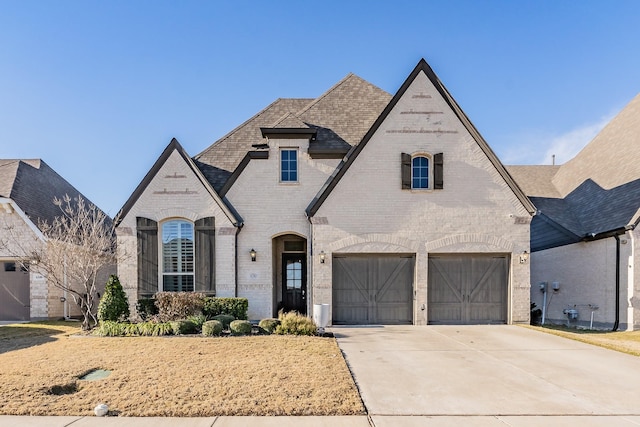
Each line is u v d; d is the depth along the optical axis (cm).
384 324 1461
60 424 587
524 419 612
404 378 797
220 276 1497
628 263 1424
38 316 1659
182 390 706
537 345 1094
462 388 741
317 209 1464
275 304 1652
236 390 705
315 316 1284
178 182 1520
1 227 1673
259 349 994
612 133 1920
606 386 757
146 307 1407
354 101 1764
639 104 1862
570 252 1648
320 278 1452
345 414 623
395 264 1483
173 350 984
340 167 1473
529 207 1468
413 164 1505
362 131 1645
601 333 1386
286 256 1686
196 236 1504
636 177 1563
